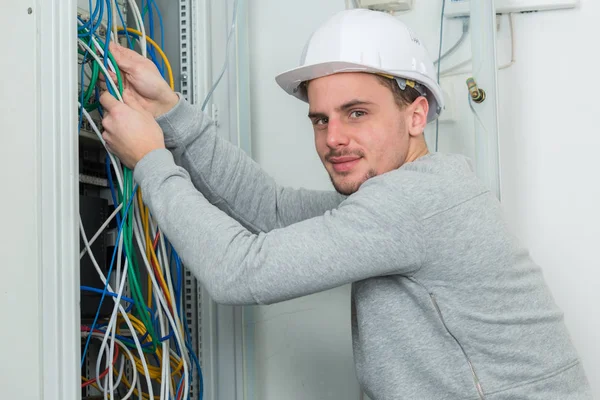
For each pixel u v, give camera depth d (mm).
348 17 1252
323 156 1230
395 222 1028
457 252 1060
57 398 1045
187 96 1636
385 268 1037
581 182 1725
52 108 1085
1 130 1107
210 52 1680
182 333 1394
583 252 1715
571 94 1740
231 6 1773
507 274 1097
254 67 1908
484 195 1123
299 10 1889
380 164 1175
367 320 1121
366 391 1180
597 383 1687
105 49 1227
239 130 1764
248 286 1042
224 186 1395
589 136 1727
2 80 1113
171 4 1699
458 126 1789
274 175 1879
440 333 1079
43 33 1097
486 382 1057
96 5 1242
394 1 1779
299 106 1882
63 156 1093
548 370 1090
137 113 1187
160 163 1138
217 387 1692
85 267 1336
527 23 1773
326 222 1065
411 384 1081
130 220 1267
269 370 1834
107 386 1271
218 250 1060
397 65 1194
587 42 1737
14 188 1092
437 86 1278
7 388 1071
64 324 1066
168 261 1456
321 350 1816
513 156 1764
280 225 1495
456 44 1791
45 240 1067
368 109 1165
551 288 1727
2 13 1118
